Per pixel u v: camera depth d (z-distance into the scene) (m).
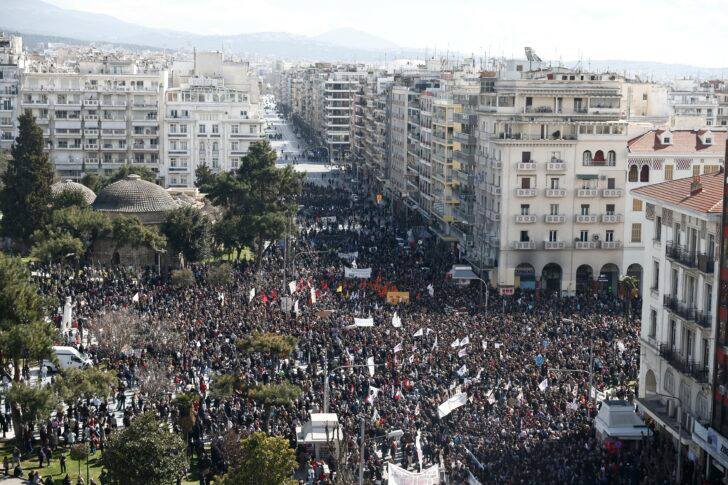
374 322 131.50
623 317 142.00
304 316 133.00
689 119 190.50
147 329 119.69
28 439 91.69
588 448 88.25
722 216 88.75
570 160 174.38
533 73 192.62
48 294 140.12
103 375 95.75
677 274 99.62
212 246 192.25
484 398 99.50
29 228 192.75
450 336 123.25
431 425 93.06
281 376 105.62
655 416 97.38
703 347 93.56
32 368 114.69
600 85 180.12
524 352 117.06
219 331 122.75
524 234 175.00
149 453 75.25
